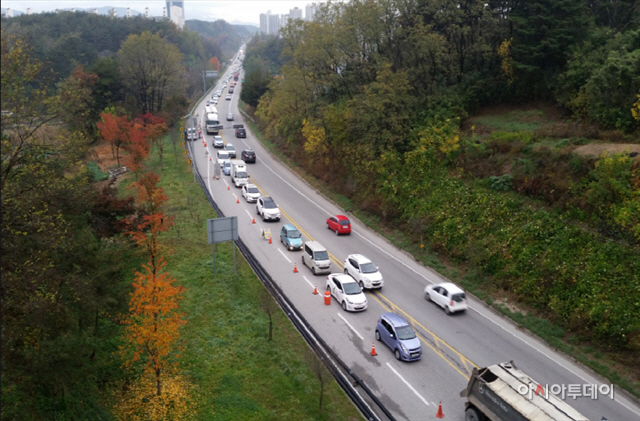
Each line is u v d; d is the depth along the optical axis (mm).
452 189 32750
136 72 70812
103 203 26500
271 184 47250
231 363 19219
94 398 16125
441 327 22922
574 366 20328
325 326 22688
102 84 64875
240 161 49031
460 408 17359
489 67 43750
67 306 15914
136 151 44875
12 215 15461
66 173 27094
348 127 42031
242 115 86812
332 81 48250
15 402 14289
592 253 23750
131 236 25750
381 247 32781
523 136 33375
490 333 22578
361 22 43875
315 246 28781
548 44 37688
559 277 23766
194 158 55000
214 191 44625
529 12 40031
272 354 19953
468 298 25969
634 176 25359
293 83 51250
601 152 28391
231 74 161875
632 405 18031
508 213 28688
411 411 17141
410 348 19812
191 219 36125
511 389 15289
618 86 31703
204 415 16219
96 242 19828
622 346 20406
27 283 14719
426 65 42625
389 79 39938
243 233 34688
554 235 25922
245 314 22984
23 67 15938
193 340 20688
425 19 44844
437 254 30328
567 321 22375
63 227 18328
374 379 18859
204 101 102625
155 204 22328
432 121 38344
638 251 22766
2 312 14203
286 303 23688
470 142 35375
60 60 83000
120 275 19656
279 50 151750
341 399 17656
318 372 16812
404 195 35250
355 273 26969
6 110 16078
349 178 41188
